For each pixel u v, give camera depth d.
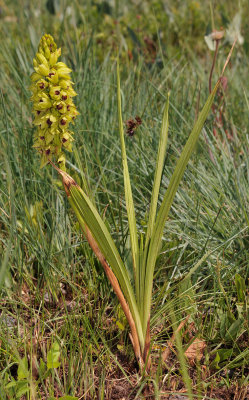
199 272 0.61
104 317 0.58
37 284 0.63
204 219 0.67
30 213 0.67
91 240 0.49
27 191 0.70
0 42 1.04
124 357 0.54
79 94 0.80
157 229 0.48
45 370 0.52
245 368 0.53
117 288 0.50
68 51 0.97
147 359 0.50
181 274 0.59
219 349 0.53
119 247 0.59
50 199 0.69
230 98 0.96
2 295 0.60
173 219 0.68
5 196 0.68
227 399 0.50
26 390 0.48
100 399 0.50
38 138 0.50
